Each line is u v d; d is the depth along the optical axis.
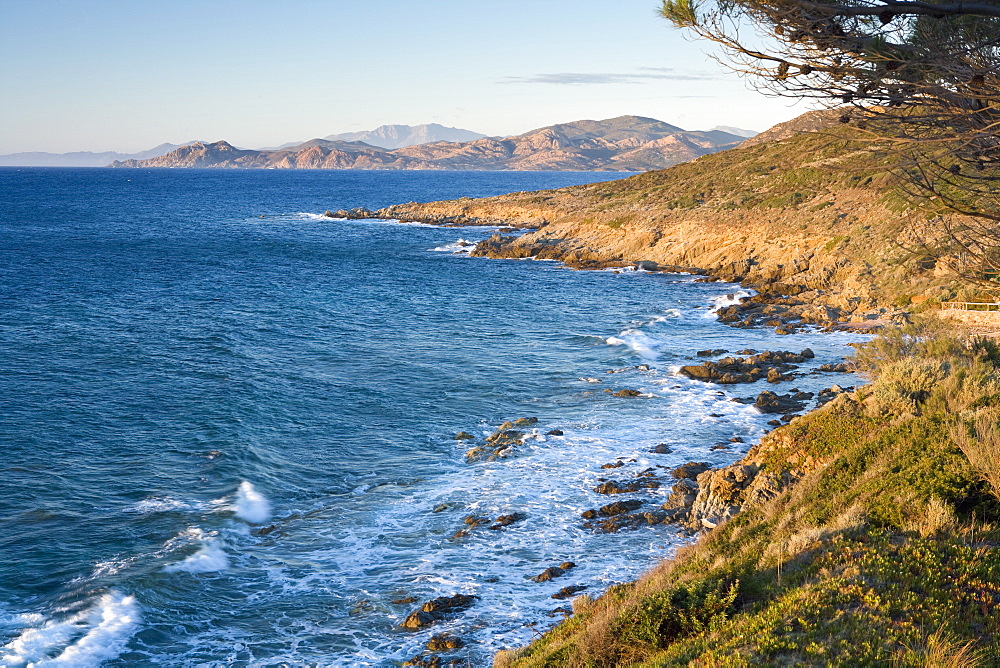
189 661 17.30
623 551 22.38
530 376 41.66
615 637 12.34
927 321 34.69
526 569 21.50
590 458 29.62
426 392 38.78
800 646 9.73
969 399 19.42
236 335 51.03
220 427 32.56
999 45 6.58
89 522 23.72
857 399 23.94
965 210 7.68
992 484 14.02
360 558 22.30
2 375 39.59
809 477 18.44
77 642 17.55
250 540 23.38
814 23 6.59
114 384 38.75
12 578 20.19
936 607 10.28
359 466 29.41
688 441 31.20
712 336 50.78
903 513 14.04
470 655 17.30
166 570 20.81
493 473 28.42
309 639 18.23
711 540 17.61
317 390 38.78
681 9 6.93
